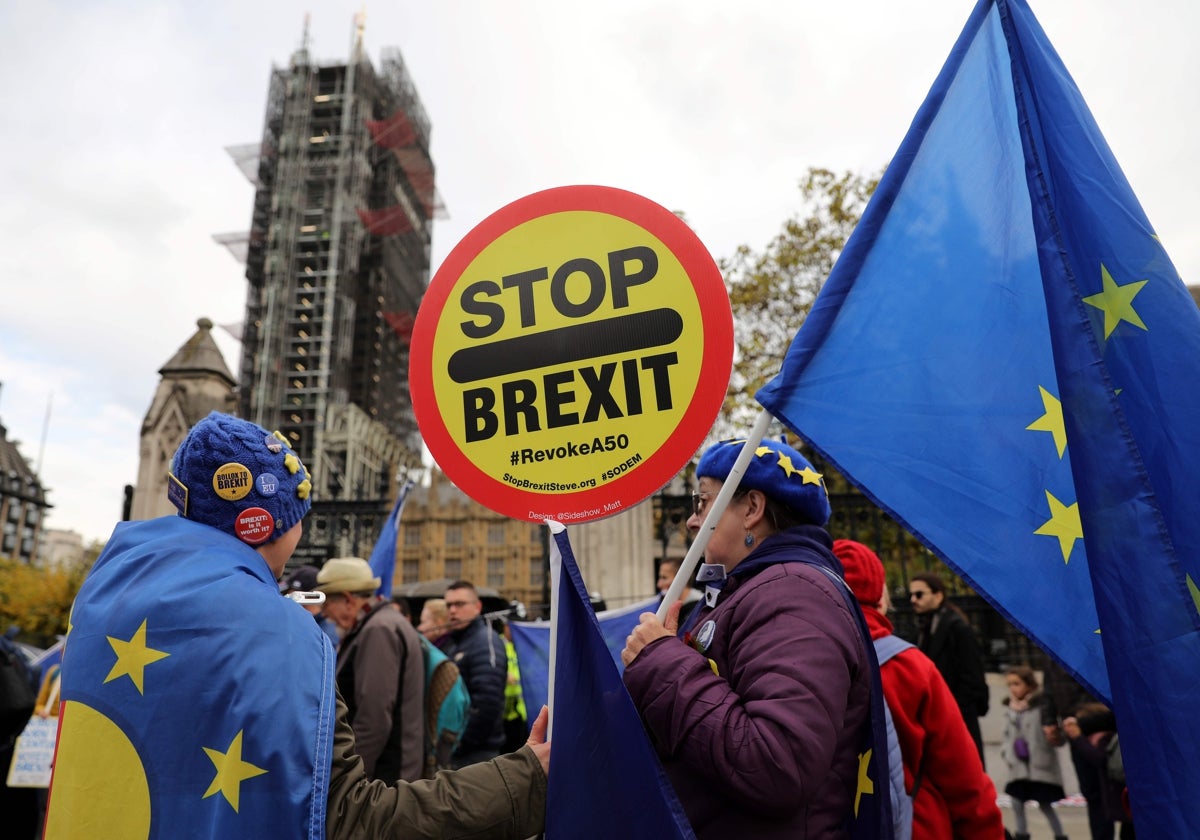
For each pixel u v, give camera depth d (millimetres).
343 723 1465
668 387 1834
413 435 98688
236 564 1525
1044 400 1704
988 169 1829
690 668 1531
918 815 2377
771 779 1373
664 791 1395
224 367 11922
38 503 107688
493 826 1472
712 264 1855
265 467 1668
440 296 2057
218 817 1288
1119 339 1662
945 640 4957
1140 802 1415
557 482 1870
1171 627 1432
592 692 1482
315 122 96625
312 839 1302
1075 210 1736
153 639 1389
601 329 1905
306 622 1476
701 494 1995
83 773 1354
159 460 11227
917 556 12172
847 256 1830
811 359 1779
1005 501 1688
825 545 1827
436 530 82000
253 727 1324
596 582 8703
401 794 1439
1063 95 1779
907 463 1721
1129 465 1501
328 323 87750
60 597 42031
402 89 106000
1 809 5113
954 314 1782
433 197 108125
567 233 1981
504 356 1967
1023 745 6879
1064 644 1613
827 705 1432
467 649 4949
